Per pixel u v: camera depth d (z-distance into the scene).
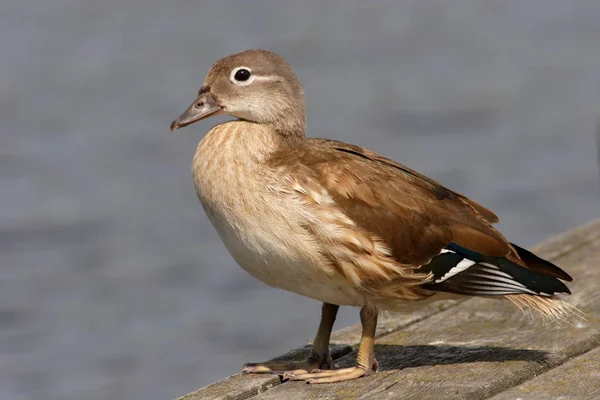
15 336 14.12
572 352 6.17
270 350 13.38
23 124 21.69
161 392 12.80
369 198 6.09
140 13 30.12
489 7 30.58
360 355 6.09
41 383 13.12
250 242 6.20
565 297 7.04
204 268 15.72
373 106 22.14
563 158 18.92
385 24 29.19
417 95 22.80
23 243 16.64
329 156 6.29
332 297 6.26
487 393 5.67
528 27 28.41
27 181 18.86
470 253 6.17
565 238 8.34
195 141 20.61
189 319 14.32
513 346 6.27
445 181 18.22
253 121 6.65
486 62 25.28
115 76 24.80
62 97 23.33
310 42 27.42
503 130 20.52
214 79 6.82
